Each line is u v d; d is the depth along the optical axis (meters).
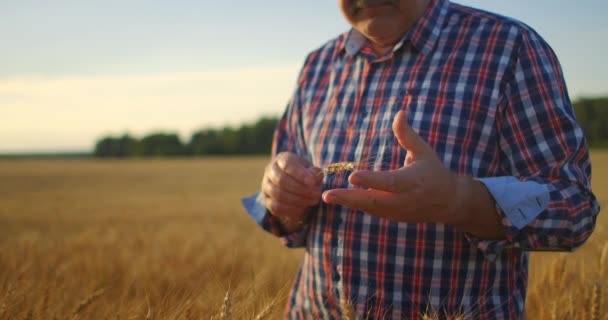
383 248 1.68
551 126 1.53
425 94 1.69
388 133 1.72
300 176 1.71
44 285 2.31
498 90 1.61
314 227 1.91
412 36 1.73
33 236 10.05
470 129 1.62
